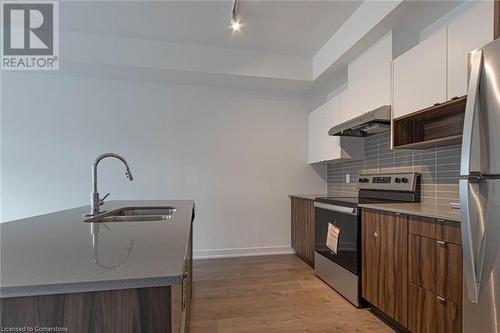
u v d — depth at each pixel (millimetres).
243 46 3357
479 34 1607
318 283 2838
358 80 2863
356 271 2330
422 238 1694
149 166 3717
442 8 2121
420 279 1702
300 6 2559
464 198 1247
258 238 3965
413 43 2436
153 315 669
